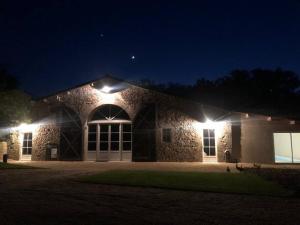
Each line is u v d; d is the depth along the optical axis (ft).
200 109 60.95
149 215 21.13
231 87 111.65
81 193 28.50
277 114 71.36
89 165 54.39
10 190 29.84
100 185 32.81
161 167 50.75
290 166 54.19
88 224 19.01
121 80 64.13
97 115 65.21
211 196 27.53
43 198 26.30
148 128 62.39
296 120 58.75
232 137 59.77
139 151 62.23
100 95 64.28
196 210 22.53
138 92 63.36
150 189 30.78
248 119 60.08
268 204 24.48
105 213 21.56
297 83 110.63
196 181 34.40
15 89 62.54
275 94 107.86
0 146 66.13
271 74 111.65
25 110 63.41
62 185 32.81
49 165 54.19
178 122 61.31
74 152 64.03
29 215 20.85
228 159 58.90
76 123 64.59
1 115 60.03
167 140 61.46
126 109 63.46
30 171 44.57
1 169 46.57
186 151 60.49
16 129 65.77
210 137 60.39
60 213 21.43
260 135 59.62
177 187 31.17
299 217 20.70
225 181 34.37
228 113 60.23
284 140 77.30
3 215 20.80
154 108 62.54
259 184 32.73
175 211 22.25
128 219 20.12
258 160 59.16
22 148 65.72
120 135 63.82
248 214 21.45
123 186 32.32
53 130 65.00
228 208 23.17
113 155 63.62
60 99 65.41
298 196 27.48
